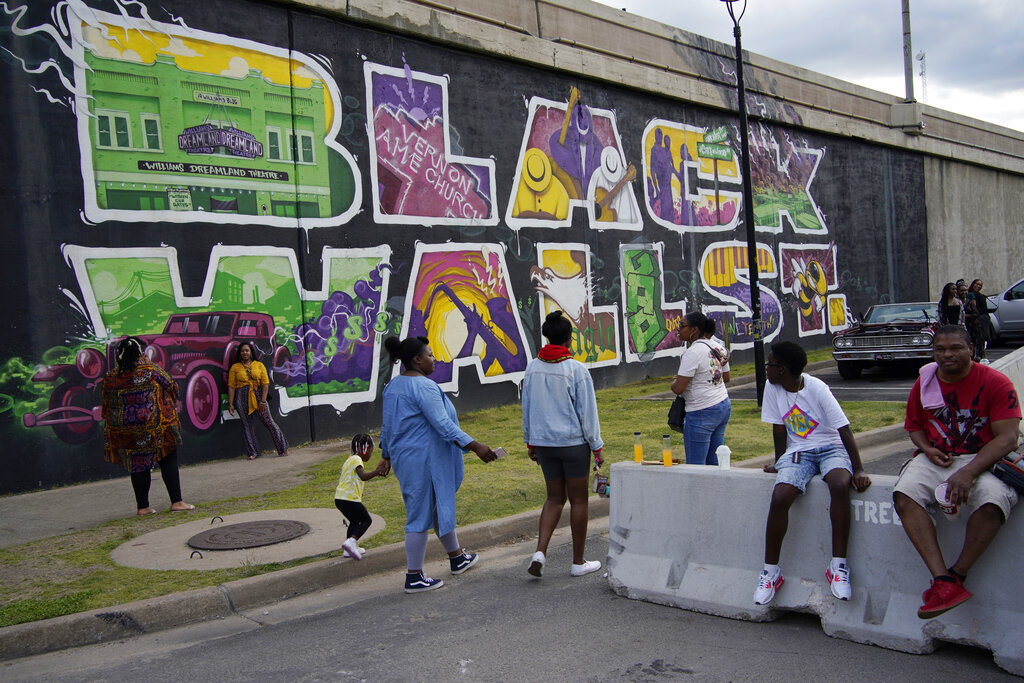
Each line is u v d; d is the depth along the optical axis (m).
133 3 11.23
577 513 6.15
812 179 25.17
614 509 5.94
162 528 7.76
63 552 7.07
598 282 18.16
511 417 14.38
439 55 15.02
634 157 19.27
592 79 18.09
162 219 11.41
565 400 6.02
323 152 13.20
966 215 32.75
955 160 32.03
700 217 21.08
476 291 15.48
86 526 8.16
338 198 13.38
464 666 4.62
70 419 10.54
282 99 12.74
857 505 4.83
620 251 18.77
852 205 26.80
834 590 4.72
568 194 17.50
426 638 5.10
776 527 4.93
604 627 5.13
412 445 6.02
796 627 4.97
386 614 5.61
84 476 10.61
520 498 8.26
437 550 7.00
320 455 11.77
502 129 16.14
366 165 13.78
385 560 6.66
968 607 4.39
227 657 4.97
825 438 5.03
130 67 11.20
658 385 17.98
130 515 8.54
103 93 10.96
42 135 10.45
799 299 24.42
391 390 6.14
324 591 6.23
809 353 23.97
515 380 16.14
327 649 5.00
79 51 10.77
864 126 27.11
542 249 16.86
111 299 10.93
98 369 10.78
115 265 10.98
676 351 20.22
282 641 5.20
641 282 19.28
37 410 10.29
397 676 4.53
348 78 13.58
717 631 4.97
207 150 11.88
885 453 10.45
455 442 5.94
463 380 15.19
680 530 5.59
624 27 19.23
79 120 10.75
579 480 6.11
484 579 6.29
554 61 17.05
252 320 12.27
